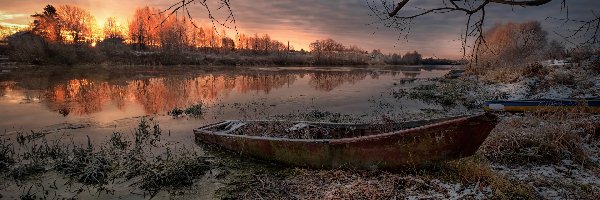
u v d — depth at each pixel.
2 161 8.56
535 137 8.36
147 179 7.75
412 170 7.62
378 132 9.49
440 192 6.64
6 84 25.23
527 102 13.34
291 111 17.20
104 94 21.75
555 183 6.86
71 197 7.19
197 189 7.45
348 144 7.69
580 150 8.02
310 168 8.26
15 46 45.38
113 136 11.26
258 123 11.36
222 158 9.37
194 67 50.00
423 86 28.53
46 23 55.44
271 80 33.72
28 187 7.62
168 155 9.20
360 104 19.62
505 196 6.29
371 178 7.48
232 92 24.19
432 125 7.21
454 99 20.17
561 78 19.23
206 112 16.66
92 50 47.03
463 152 7.36
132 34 66.88
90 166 8.27
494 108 13.80
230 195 7.10
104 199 7.09
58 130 12.74
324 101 20.66
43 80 28.25
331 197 6.54
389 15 3.23
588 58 23.70
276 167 8.65
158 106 18.06
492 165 7.88
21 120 14.24
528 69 22.33
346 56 80.25
